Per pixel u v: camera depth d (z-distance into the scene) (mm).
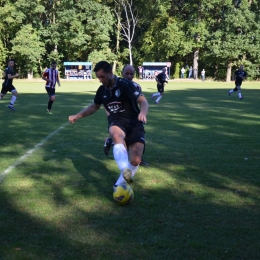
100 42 49188
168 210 4191
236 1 47906
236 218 3984
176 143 7910
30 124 10367
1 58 47531
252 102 17984
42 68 51312
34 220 3881
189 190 4867
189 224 3824
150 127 10086
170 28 47188
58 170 5715
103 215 4035
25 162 6164
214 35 46375
